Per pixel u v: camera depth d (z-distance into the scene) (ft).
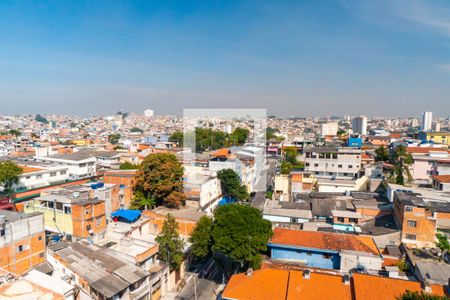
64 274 110.32
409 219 143.74
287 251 133.49
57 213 151.02
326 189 240.73
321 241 132.26
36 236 120.98
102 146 435.94
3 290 86.53
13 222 113.19
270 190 270.46
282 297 93.56
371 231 153.79
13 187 222.48
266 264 125.29
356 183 237.04
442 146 360.07
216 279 139.54
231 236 123.03
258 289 97.14
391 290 90.99
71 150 372.17
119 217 170.40
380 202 186.80
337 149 280.92
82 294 100.73
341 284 96.07
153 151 347.77
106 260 112.98
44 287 89.76
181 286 133.08
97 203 151.12
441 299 71.05
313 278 98.99
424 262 117.39
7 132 634.43
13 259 113.19
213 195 211.61
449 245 127.85
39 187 232.73
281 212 185.06
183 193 188.75
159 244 130.52
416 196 161.58
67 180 258.78
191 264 150.61
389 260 128.67
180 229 160.86
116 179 206.90
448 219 145.28
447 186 199.52
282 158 400.47
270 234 132.36
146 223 164.66
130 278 104.27
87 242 128.98
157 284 120.98
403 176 234.17
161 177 184.85
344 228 160.86
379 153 330.95
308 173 260.01
